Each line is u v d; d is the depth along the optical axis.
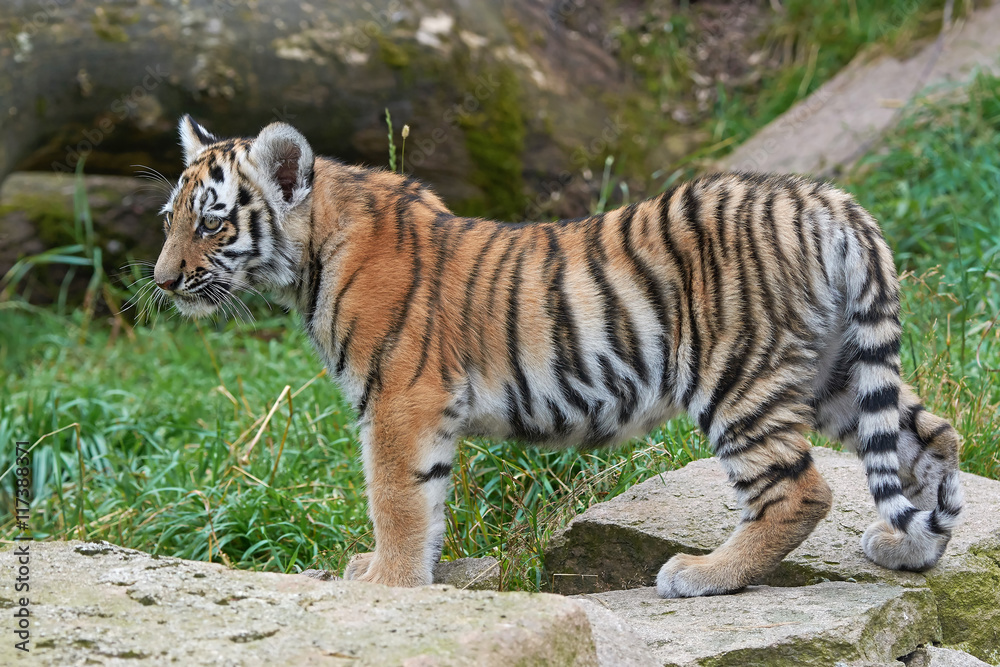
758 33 19.34
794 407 6.15
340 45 14.40
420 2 15.25
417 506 6.42
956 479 5.91
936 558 6.12
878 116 15.48
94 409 11.09
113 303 15.30
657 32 19.05
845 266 6.06
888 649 5.53
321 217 6.70
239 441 9.45
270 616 4.40
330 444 9.62
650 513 7.26
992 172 12.98
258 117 14.35
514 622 4.27
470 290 6.48
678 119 17.77
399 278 6.51
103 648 4.07
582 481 8.05
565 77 17.09
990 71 14.60
